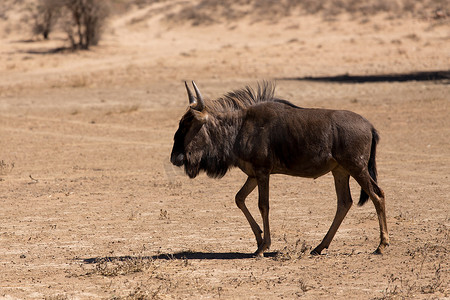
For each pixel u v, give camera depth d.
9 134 92.44
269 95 35.78
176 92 132.75
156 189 56.09
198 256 34.84
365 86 133.38
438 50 198.25
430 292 26.94
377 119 95.38
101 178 61.78
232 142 34.59
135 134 90.44
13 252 36.56
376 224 42.19
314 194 52.78
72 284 29.56
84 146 81.94
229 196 52.72
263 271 31.30
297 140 33.41
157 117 104.38
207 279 29.97
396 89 127.31
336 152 33.16
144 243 38.28
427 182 56.38
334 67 174.88
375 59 187.12
